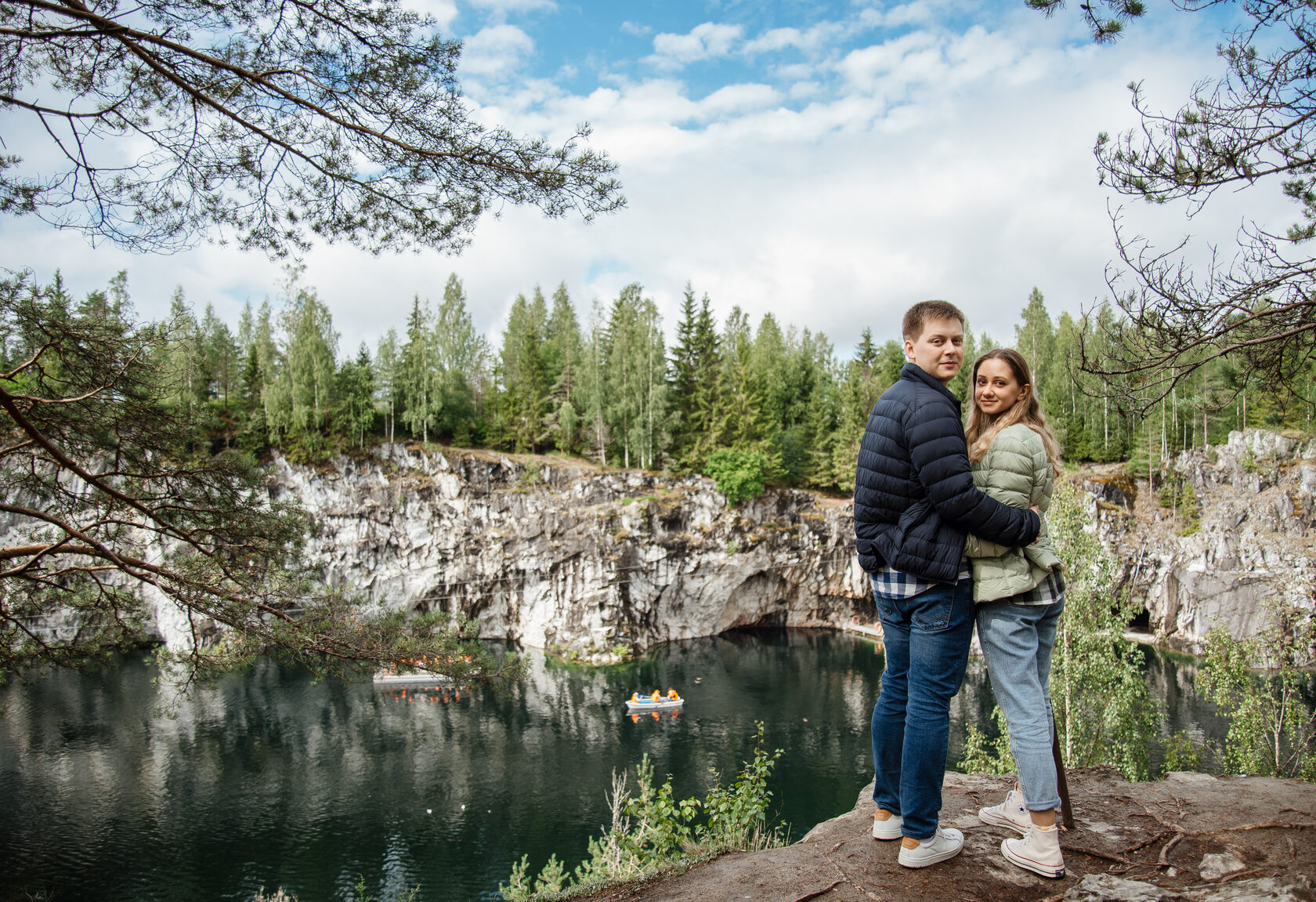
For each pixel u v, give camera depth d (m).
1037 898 2.65
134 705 36.94
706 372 57.34
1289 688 15.41
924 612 2.93
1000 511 2.74
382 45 5.20
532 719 33.59
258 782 26.48
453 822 23.05
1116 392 5.54
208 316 59.62
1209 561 45.66
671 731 31.34
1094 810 3.50
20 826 23.14
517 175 5.68
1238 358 5.52
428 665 9.31
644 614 51.47
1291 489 45.00
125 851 21.39
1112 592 16.28
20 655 8.78
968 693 34.97
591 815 23.38
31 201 5.10
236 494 9.34
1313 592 41.53
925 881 2.83
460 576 52.62
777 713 33.81
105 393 7.88
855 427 57.81
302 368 51.28
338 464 51.91
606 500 52.41
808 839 3.57
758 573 55.25
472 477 53.31
